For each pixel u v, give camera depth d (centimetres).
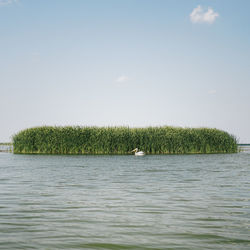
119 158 3216
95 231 737
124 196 1177
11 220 830
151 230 746
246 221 823
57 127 4047
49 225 786
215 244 649
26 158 3206
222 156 3588
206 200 1102
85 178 1706
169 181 1595
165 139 4050
